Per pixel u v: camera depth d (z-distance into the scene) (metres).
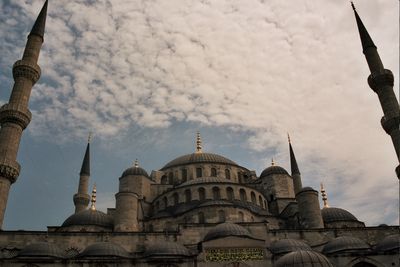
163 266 39.31
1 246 43.03
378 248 43.34
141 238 45.97
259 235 46.88
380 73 52.84
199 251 41.84
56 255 39.06
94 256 39.12
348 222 56.06
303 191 53.47
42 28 61.19
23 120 51.78
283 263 24.92
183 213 52.12
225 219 50.00
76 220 51.62
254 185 68.75
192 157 74.75
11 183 48.19
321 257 24.86
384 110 51.00
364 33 58.78
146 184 65.56
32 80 55.94
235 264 40.12
